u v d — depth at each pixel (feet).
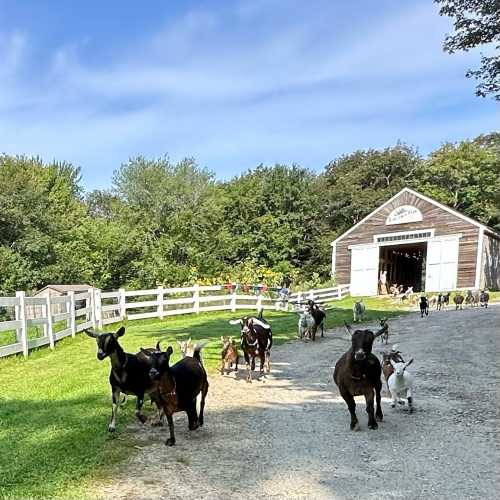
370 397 23.35
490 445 21.18
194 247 137.08
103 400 27.35
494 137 181.16
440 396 29.43
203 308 76.48
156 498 16.03
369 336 22.86
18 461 18.54
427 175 177.17
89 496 16.03
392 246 121.70
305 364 39.96
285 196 157.99
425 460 19.52
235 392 30.73
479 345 45.75
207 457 19.70
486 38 50.80
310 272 154.30
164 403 20.97
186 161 161.58
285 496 16.29
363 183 180.55
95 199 222.48
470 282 106.32
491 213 165.68
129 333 55.16
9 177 108.88
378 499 16.14
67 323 52.13
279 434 22.74
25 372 35.58
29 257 103.24
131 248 119.96
